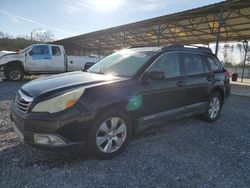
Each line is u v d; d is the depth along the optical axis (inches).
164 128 182.1
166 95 151.0
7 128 164.4
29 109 109.7
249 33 700.0
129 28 655.8
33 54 472.7
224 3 415.8
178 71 163.5
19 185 97.0
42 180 101.3
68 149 110.9
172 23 622.8
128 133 132.1
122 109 127.3
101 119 118.5
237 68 1337.4
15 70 460.4
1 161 116.5
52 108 107.3
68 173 108.3
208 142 157.5
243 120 225.1
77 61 526.0
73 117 108.7
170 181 106.3
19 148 132.4
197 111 185.0
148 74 141.3
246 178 112.7
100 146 120.4
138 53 162.6
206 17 568.4
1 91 319.3
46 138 106.7
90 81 127.4
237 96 413.1
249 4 413.1
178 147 145.6
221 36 772.0
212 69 200.8
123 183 102.6
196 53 185.6
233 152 143.2
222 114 246.7
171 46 165.2
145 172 113.0
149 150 138.5
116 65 158.4
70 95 111.0
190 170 117.2
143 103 137.0
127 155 130.5
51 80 134.4
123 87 128.6
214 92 201.3
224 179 110.5
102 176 107.3
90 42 1136.2
